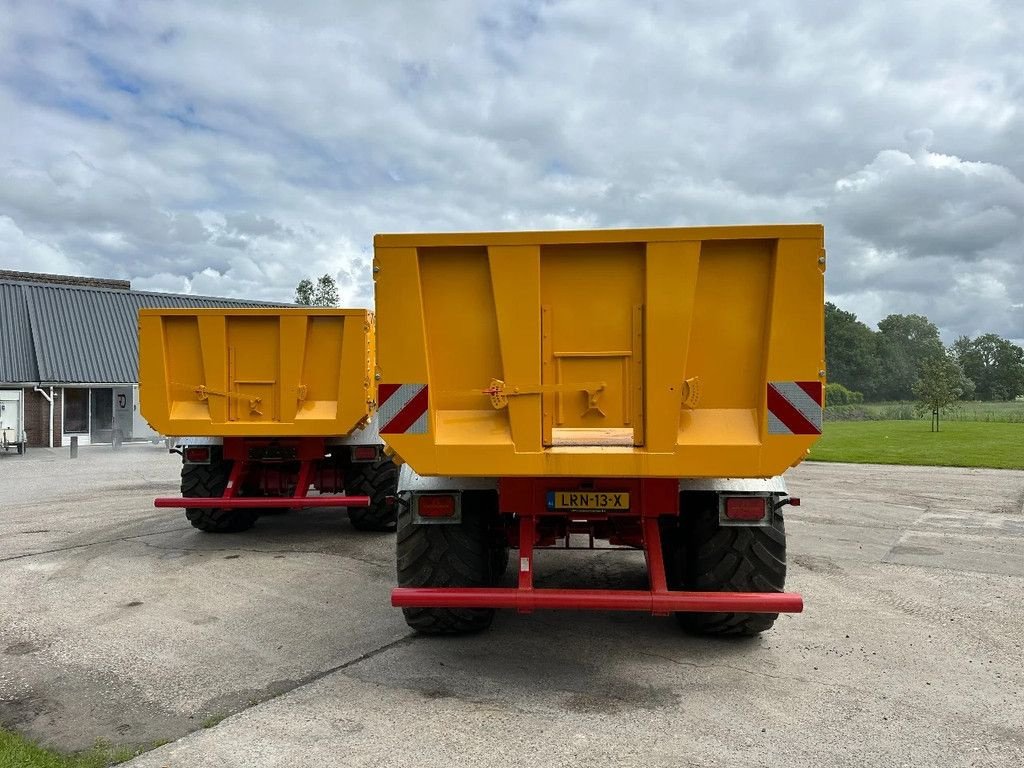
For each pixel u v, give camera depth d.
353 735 3.34
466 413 3.80
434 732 3.37
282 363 7.14
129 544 7.62
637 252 3.67
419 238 3.70
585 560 6.79
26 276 34.31
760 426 3.61
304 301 51.00
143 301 30.06
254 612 5.24
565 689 3.87
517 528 4.57
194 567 6.60
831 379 97.50
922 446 22.66
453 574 4.27
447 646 4.53
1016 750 3.21
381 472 7.92
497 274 3.68
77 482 13.84
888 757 3.14
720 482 4.12
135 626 4.93
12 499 11.34
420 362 3.74
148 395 7.15
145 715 3.57
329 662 4.26
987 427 35.00
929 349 107.06
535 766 3.06
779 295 3.56
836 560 7.04
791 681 3.98
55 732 3.40
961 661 4.30
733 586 4.21
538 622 5.03
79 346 26.86
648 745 3.24
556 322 3.72
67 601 5.53
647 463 3.63
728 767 3.05
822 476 15.06
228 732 3.38
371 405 7.54
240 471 7.56
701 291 3.66
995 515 9.91
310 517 9.32
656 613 3.80
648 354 3.62
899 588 5.98
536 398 3.70
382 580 6.14
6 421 23.36
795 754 3.16
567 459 3.67
